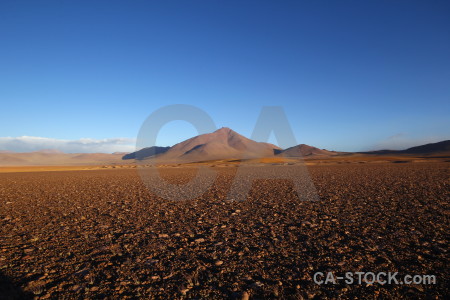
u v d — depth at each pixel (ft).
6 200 53.16
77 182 99.86
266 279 17.37
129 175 144.77
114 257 21.47
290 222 31.89
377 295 15.28
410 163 229.66
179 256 21.54
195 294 15.67
